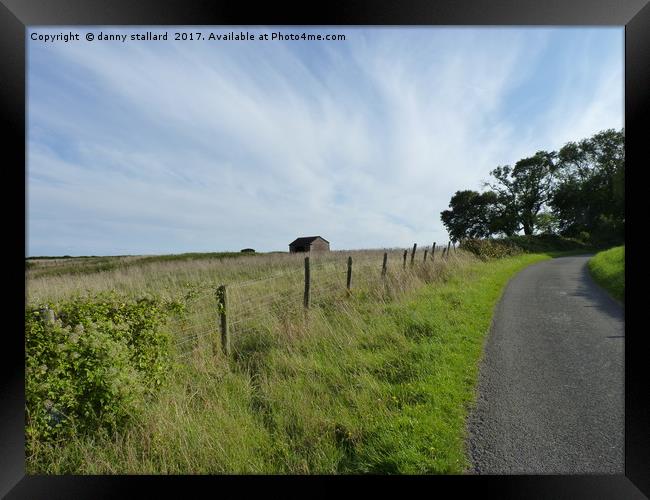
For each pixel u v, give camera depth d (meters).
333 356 5.41
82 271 18.91
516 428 3.74
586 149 41.34
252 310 7.93
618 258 15.73
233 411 4.07
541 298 10.40
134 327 4.29
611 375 4.99
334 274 11.52
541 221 44.09
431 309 7.70
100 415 3.63
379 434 3.51
